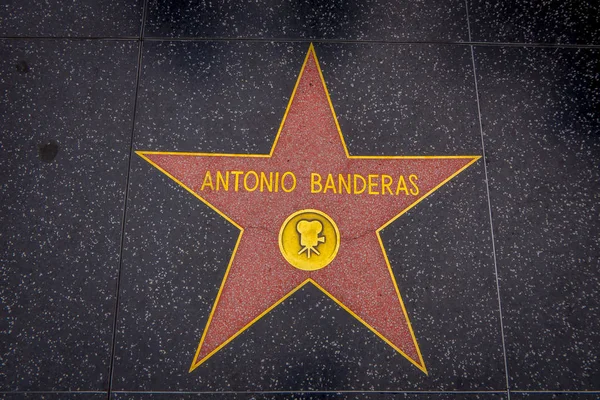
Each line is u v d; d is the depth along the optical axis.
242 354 1.16
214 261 1.22
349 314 1.19
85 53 1.36
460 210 1.27
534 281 1.22
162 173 1.28
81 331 1.17
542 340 1.18
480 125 1.32
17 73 1.34
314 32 1.39
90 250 1.23
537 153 1.31
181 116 1.31
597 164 1.30
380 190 1.27
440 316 1.19
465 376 1.16
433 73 1.36
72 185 1.27
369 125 1.31
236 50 1.37
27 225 1.24
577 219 1.27
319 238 1.24
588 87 1.36
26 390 1.13
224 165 1.28
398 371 1.16
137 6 1.40
